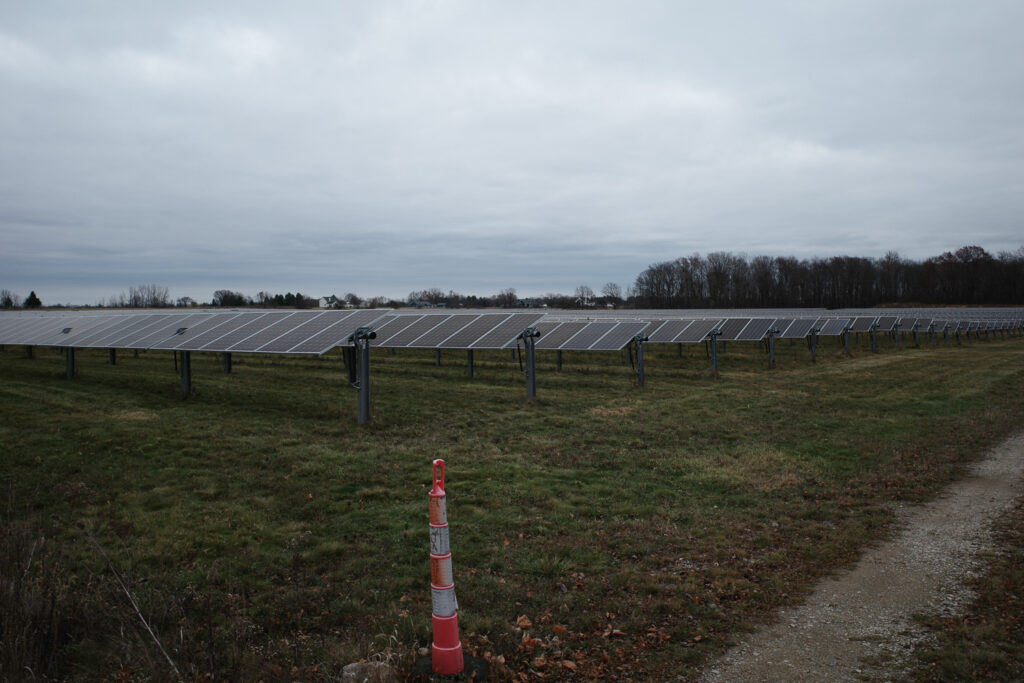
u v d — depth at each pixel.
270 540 8.65
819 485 11.80
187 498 10.30
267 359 36.25
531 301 107.69
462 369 31.12
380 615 6.48
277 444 14.18
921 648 5.75
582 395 22.92
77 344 25.28
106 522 9.03
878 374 31.78
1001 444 15.20
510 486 11.46
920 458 13.88
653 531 9.23
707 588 7.21
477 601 6.74
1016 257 141.38
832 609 6.67
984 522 9.50
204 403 19.69
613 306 132.88
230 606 6.57
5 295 100.31
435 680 5.05
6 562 6.31
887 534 9.07
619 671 5.39
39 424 15.14
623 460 13.66
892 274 141.12
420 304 119.94
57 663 5.12
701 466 13.21
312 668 5.30
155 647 5.33
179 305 108.50
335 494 10.85
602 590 7.15
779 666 5.46
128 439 13.88
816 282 136.50
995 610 6.52
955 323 60.84
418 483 11.61
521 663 5.50
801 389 25.83
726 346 49.84
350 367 24.08
